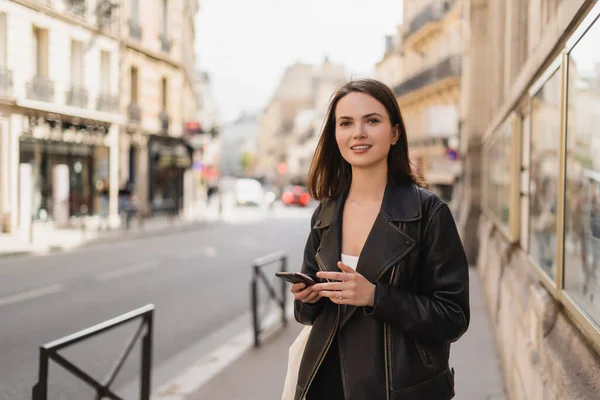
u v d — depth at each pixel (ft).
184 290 36.09
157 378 19.70
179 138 112.68
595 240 8.13
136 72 96.07
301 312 7.03
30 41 65.21
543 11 13.79
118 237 68.13
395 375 6.40
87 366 20.56
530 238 15.97
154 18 101.45
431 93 114.52
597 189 8.07
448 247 6.62
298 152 308.60
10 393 17.66
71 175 78.13
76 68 76.38
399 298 6.28
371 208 7.00
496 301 22.27
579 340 9.05
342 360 6.65
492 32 36.22
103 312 29.37
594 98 8.20
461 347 21.81
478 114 46.06
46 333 25.03
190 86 145.07
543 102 13.47
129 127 92.12
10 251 50.75
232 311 30.30
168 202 110.42
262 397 17.34
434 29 114.83
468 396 16.46
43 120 69.21
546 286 12.19
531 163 15.93
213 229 88.89
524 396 12.72
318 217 7.35
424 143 122.01
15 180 64.08
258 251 58.49
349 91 7.13
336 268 6.88
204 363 21.03
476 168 46.24
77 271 43.01
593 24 8.22
